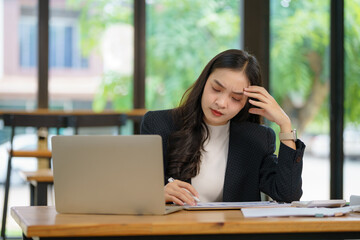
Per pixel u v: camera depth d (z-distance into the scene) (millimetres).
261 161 2270
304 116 5621
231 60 2080
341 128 5547
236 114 2289
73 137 1635
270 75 5586
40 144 4957
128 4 5766
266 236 1454
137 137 1575
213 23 5777
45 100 5660
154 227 1389
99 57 5766
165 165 2252
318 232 1476
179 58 5770
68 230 1376
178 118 2277
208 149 2271
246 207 1767
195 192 1861
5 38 5645
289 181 2043
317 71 5637
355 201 1815
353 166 5566
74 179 1639
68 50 5730
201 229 1404
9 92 5668
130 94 5785
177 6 5785
